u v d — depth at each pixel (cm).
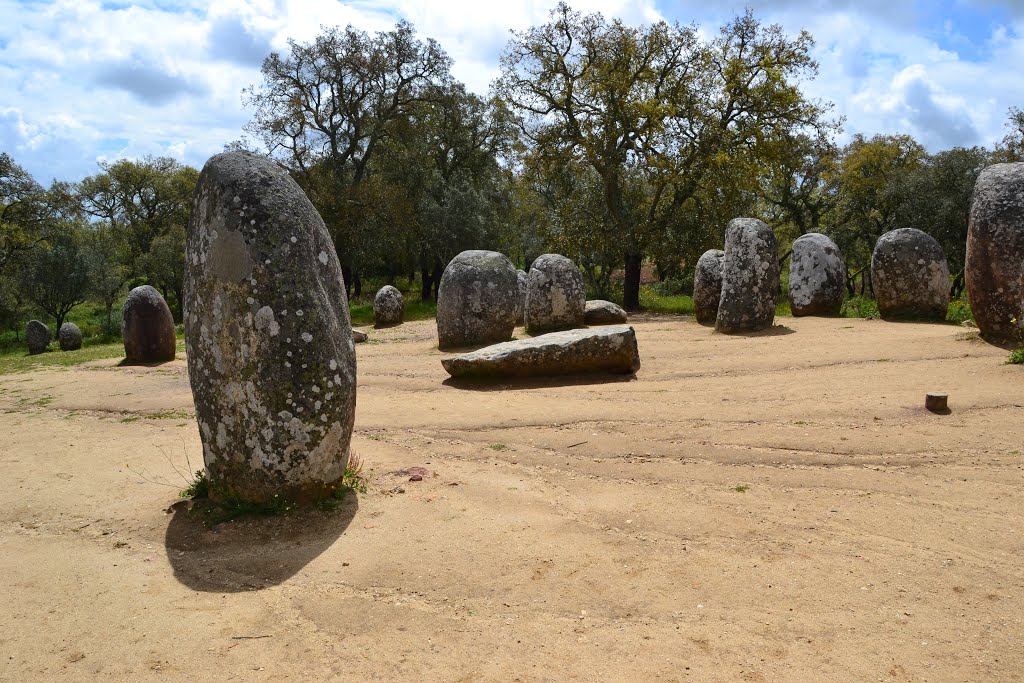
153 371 1312
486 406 839
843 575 395
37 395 1087
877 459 591
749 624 349
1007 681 301
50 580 420
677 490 541
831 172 3650
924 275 1418
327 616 370
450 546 446
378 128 3123
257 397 473
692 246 2559
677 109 2517
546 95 2575
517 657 330
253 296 468
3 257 3234
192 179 4747
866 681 303
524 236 3719
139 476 614
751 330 1396
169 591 402
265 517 482
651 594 382
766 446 638
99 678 322
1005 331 993
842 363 987
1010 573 392
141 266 3762
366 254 3139
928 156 3328
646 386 927
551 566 417
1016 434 624
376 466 613
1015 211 985
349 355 511
